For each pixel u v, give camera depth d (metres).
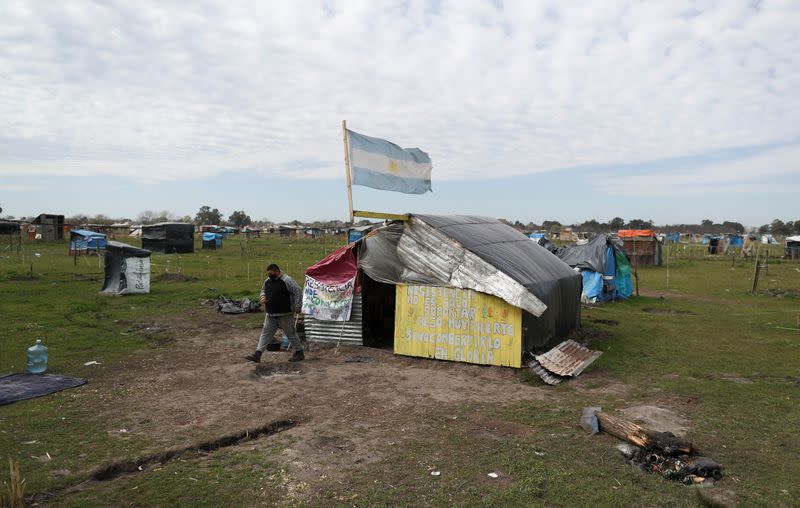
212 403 7.66
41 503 4.74
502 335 9.75
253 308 15.94
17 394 7.81
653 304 19.16
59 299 17.75
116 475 5.46
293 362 10.09
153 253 44.59
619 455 5.87
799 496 4.98
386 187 10.82
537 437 6.41
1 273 25.33
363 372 9.48
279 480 5.25
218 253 45.25
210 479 5.27
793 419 7.13
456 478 5.29
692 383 8.92
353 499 4.86
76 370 9.34
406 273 10.73
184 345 11.47
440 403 7.79
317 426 6.80
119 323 13.82
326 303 11.41
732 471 5.51
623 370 9.79
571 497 4.91
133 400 7.74
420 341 10.45
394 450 6.02
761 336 13.03
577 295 13.43
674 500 4.87
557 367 9.34
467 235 11.05
